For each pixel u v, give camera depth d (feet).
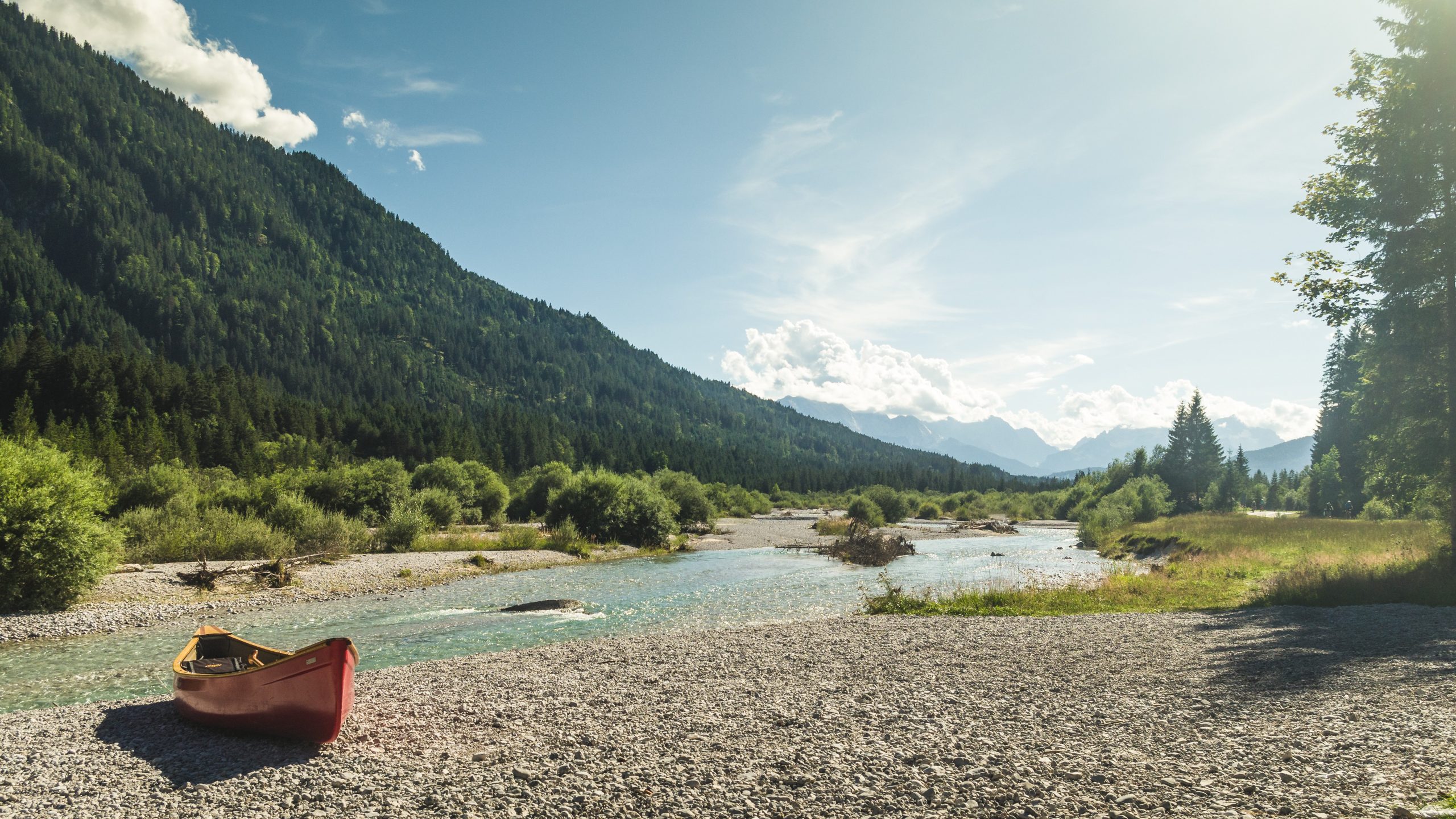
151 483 111.86
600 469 149.79
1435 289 66.49
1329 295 71.20
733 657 45.98
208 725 31.83
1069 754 26.17
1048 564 118.32
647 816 21.75
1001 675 39.60
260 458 281.33
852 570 106.93
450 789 24.00
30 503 60.49
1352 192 68.54
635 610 71.10
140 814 22.50
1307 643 43.88
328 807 22.76
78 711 34.71
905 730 29.76
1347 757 24.27
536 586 87.25
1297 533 119.24
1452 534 66.28
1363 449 75.00
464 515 178.91
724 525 216.54
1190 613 59.06
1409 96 64.90
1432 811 19.17
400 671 43.37
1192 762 24.82
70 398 288.30
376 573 89.30
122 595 68.28
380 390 651.66
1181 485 310.86
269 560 90.53
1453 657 38.37
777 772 25.08
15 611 59.62
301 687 29.43
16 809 22.93
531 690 38.01
